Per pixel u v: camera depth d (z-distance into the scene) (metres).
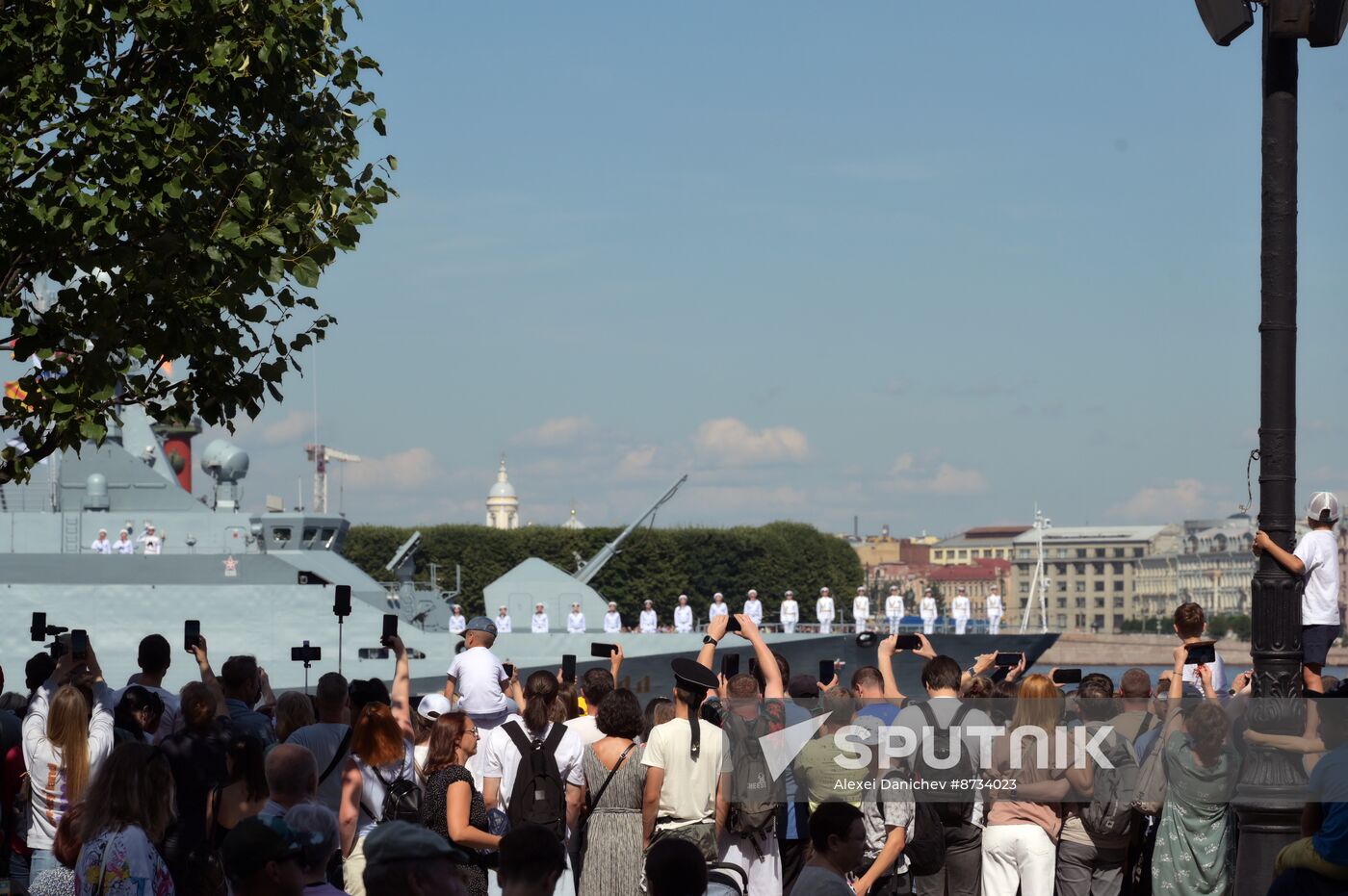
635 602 106.62
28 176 15.62
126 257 15.41
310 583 37.41
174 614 35.91
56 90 15.55
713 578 110.12
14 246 15.66
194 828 11.23
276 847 7.60
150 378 16.06
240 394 16.11
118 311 15.43
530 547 107.06
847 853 9.61
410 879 7.25
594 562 47.25
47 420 15.55
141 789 9.05
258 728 12.71
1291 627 10.23
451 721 11.74
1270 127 10.30
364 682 13.09
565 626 43.31
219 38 16.08
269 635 36.25
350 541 107.88
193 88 15.98
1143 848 11.93
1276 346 10.28
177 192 15.22
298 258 15.95
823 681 14.77
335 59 16.95
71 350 15.51
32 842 11.44
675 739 11.22
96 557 35.84
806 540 120.06
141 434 41.25
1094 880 11.91
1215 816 11.28
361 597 37.50
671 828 11.17
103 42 15.94
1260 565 10.32
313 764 9.94
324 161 16.73
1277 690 10.20
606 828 11.32
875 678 12.21
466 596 105.94
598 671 13.73
